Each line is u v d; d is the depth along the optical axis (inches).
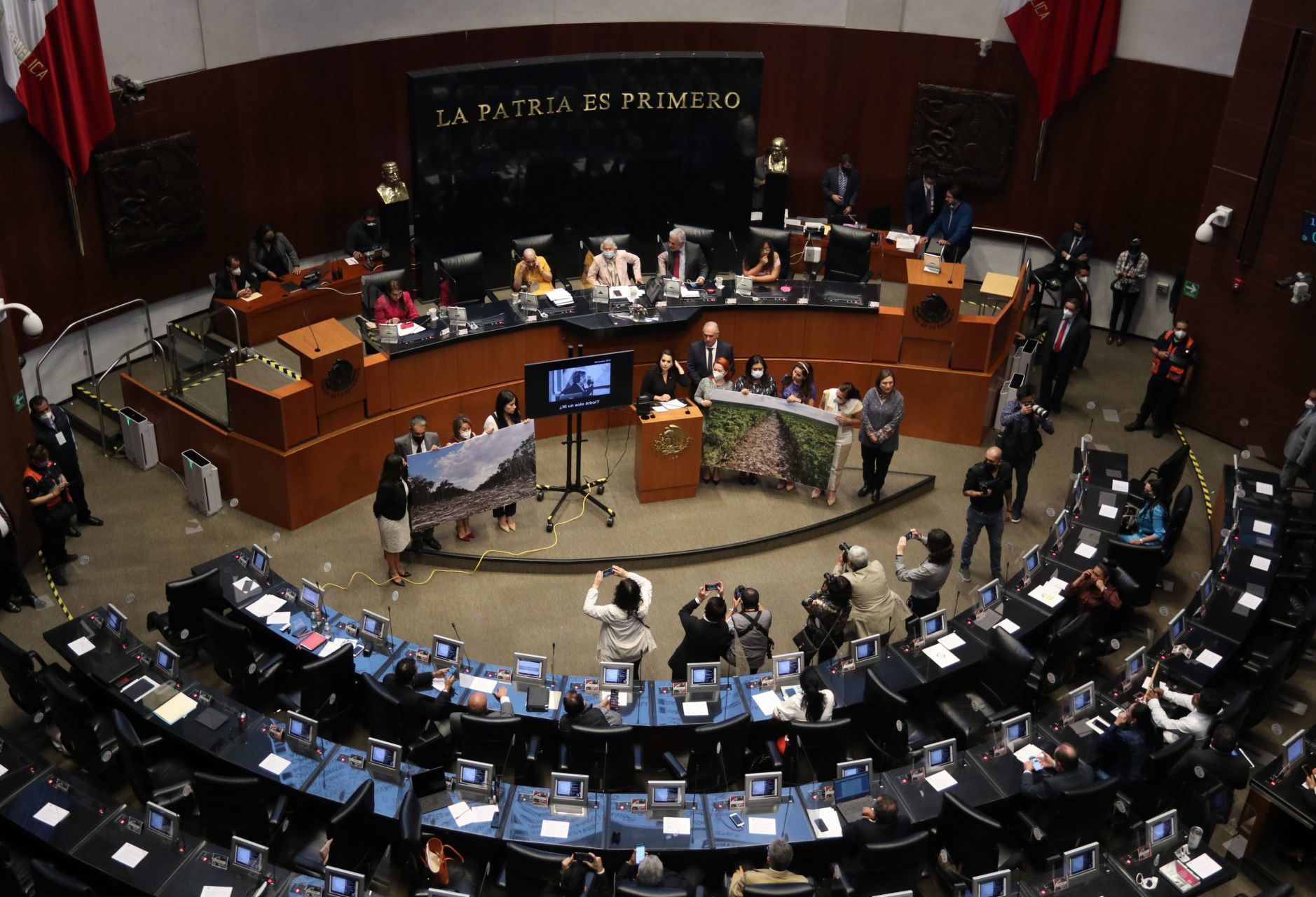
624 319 604.4
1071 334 641.6
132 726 398.3
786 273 690.8
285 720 403.2
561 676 426.3
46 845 357.4
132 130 613.0
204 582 445.7
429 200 671.8
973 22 733.9
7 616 488.1
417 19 714.8
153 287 649.6
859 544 559.2
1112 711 422.6
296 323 661.3
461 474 514.0
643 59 685.9
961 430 636.7
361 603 504.7
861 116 779.4
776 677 423.5
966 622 461.4
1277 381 613.3
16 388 506.0
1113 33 695.7
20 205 570.6
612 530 550.0
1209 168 672.4
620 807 373.4
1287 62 564.1
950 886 381.4
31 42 547.5
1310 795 386.3
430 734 397.4
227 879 349.1
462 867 367.2
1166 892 358.3
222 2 634.8
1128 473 595.8
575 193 712.4
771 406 561.3
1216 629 463.2
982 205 776.9
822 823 370.3
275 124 681.6
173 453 578.9
